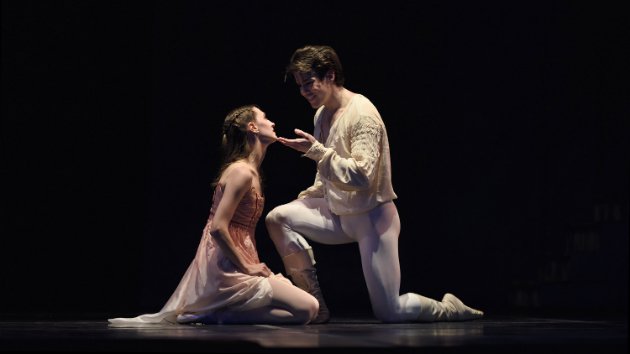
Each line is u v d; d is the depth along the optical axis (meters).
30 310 10.03
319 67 6.61
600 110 11.80
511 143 13.02
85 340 4.20
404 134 13.69
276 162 13.16
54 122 12.50
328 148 6.46
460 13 13.48
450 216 13.57
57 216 12.49
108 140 12.72
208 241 6.52
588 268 10.86
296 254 6.70
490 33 13.24
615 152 11.42
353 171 6.27
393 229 6.66
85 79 12.62
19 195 12.34
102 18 12.69
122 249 12.75
